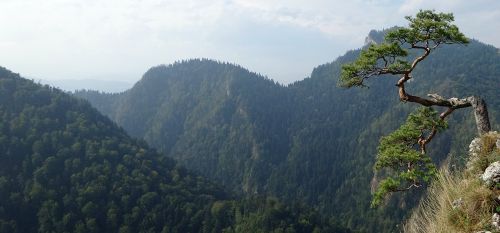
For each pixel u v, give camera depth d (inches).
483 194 303.1
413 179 552.4
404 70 588.4
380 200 579.5
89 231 3688.5
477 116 534.3
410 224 355.9
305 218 3991.1
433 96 614.2
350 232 4266.7
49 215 3759.8
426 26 558.6
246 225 3732.8
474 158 363.3
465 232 293.0
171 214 4060.0
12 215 3752.5
